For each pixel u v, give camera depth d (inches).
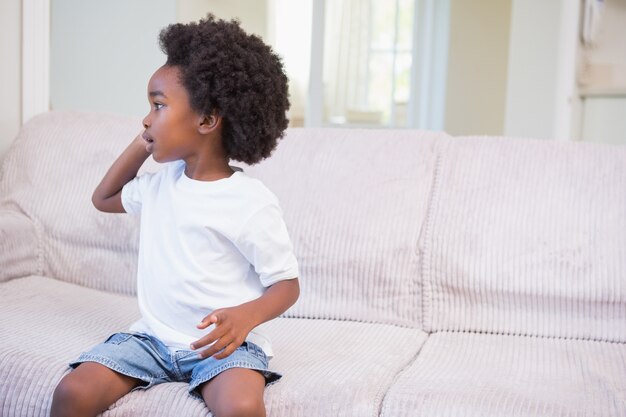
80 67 133.7
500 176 72.4
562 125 134.8
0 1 93.9
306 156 77.5
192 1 133.8
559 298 67.4
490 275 68.5
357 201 73.5
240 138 54.0
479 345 64.5
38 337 58.9
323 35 153.6
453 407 48.7
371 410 49.4
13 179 85.6
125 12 130.3
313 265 72.5
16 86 96.8
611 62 148.9
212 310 53.2
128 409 50.0
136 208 59.6
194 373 51.9
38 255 81.6
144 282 55.6
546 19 135.2
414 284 70.9
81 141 85.3
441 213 71.6
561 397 50.5
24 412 51.8
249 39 54.9
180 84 53.1
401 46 195.0
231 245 53.8
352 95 183.6
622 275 66.4
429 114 205.5
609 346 64.8
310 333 65.8
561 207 69.7
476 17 202.5
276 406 49.5
